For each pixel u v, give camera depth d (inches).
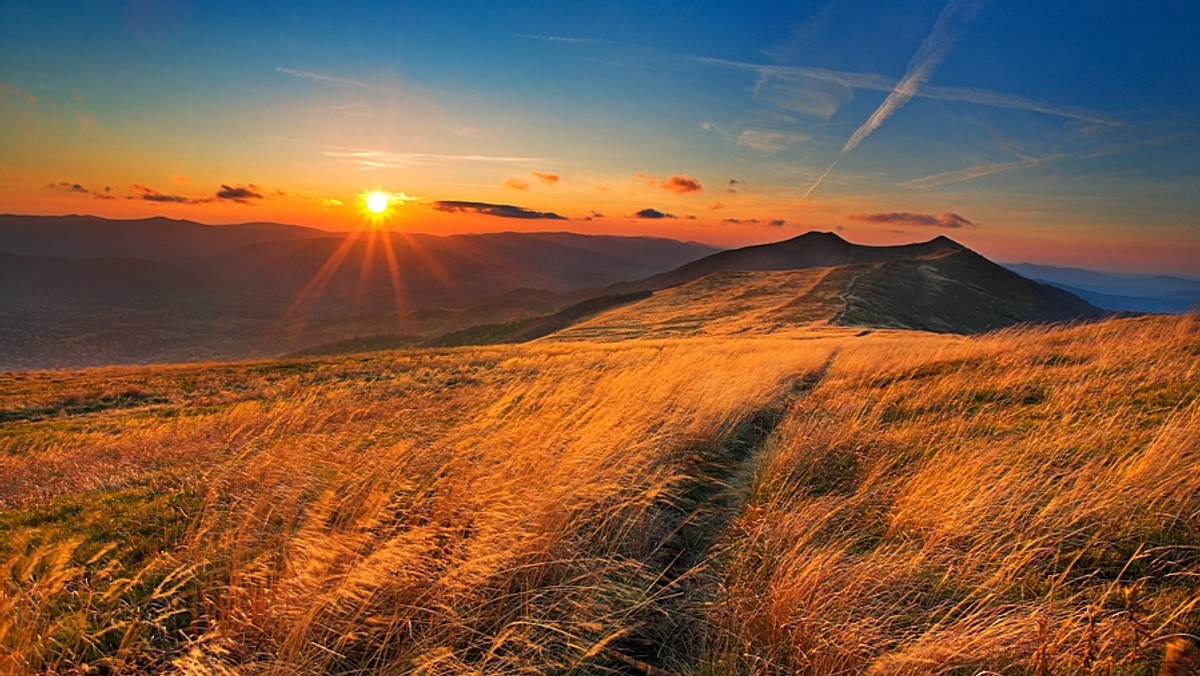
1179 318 544.7
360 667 138.9
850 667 132.2
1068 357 430.9
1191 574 144.0
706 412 349.4
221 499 237.0
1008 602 146.2
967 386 379.9
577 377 501.4
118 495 258.4
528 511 195.5
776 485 248.1
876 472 243.0
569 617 157.3
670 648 155.1
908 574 163.2
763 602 156.2
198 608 156.7
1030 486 200.1
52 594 152.6
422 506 213.9
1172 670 113.0
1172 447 201.5
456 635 148.6
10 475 339.9
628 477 239.0
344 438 342.6
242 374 1106.1
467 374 887.1
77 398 844.6
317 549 169.0
